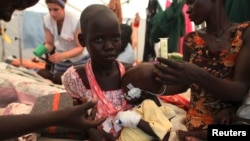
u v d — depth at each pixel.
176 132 0.98
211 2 0.93
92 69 0.92
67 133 1.04
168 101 1.33
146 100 0.87
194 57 1.00
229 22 0.98
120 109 0.89
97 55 0.83
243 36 0.91
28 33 2.84
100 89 0.90
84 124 0.66
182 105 1.29
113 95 0.90
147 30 2.93
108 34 0.81
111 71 0.92
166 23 2.63
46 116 0.61
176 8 2.58
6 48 2.79
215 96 0.88
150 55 2.88
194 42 1.02
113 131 0.86
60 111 0.63
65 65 2.00
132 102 0.90
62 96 1.11
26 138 0.96
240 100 0.89
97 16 0.82
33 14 2.85
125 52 1.87
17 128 0.58
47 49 2.09
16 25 2.63
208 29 1.00
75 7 2.71
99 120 0.71
